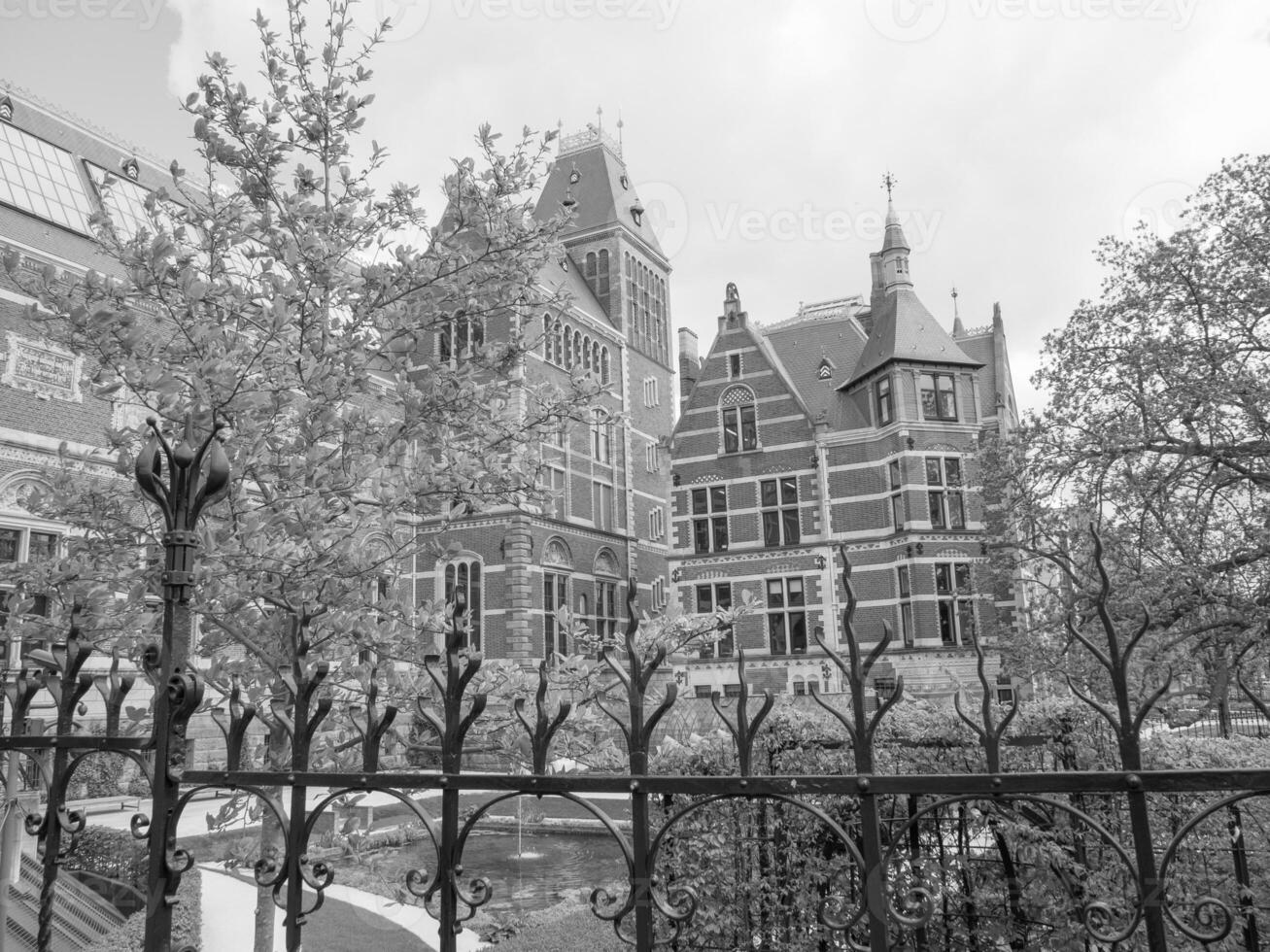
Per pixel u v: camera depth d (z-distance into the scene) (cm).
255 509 620
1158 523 1559
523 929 917
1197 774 227
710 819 731
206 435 582
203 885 1246
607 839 1756
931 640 3041
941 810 693
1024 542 1814
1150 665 1366
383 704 619
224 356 570
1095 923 252
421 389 699
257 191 707
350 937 964
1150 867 230
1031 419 1769
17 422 2259
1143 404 1602
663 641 590
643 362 5003
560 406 728
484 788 292
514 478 704
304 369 654
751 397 3575
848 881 695
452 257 686
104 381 609
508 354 725
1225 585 1467
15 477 2241
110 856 1061
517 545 3525
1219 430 1569
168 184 3138
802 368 3862
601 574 4091
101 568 607
